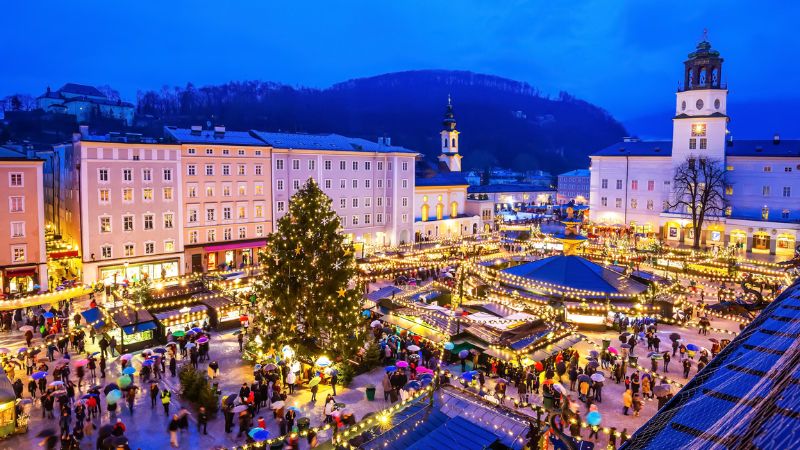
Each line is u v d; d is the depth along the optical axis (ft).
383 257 248.93
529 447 78.84
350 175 299.17
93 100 625.00
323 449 91.25
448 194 367.45
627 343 133.90
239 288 197.98
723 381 40.22
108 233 222.07
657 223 351.87
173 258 238.68
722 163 320.29
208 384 113.91
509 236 369.71
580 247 276.21
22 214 203.41
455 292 179.63
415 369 123.54
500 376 127.24
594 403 111.55
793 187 304.71
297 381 123.03
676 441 34.40
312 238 123.95
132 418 105.60
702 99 325.42
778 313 50.80
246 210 260.21
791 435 30.35
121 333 142.92
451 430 80.38
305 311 125.29
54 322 153.69
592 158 379.14
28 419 105.29
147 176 230.07
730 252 268.00
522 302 170.91
